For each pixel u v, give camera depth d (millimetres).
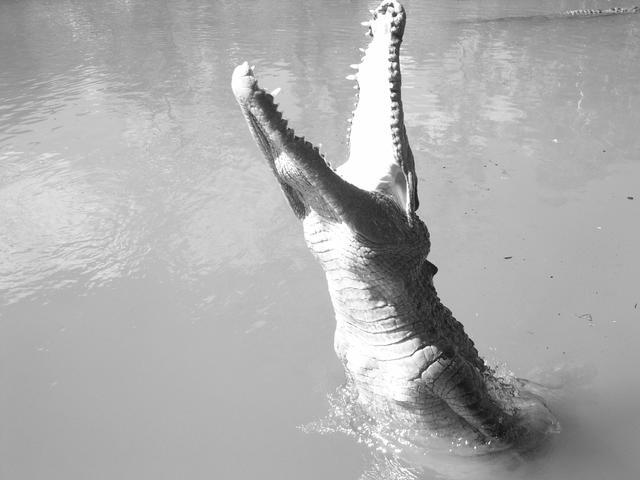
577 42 10516
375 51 3080
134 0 15703
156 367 4078
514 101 7953
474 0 14180
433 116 7559
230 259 5121
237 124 7652
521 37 10945
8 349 4254
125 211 5828
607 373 3930
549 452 3369
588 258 4914
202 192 6098
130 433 3592
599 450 3393
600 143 6699
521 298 4551
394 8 3031
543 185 5914
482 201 5684
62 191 6230
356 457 3400
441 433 3213
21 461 3414
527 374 3918
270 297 4680
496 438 3238
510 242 5125
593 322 4328
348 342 3115
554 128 7121
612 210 5480
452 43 10656
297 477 3291
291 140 2434
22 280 4953
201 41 11523
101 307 4641
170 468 3361
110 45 11617
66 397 3855
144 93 8945
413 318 2932
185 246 5301
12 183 6434
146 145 7184
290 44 10938
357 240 2703
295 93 8453
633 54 9758
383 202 2791
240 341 4273
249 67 2357
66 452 3473
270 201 5914
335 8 13727
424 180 6051
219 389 3891
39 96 9016
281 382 3926
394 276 2834
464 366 3066
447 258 4969
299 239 5352
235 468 3350
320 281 4848
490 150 6637
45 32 12859
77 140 7410
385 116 2971
